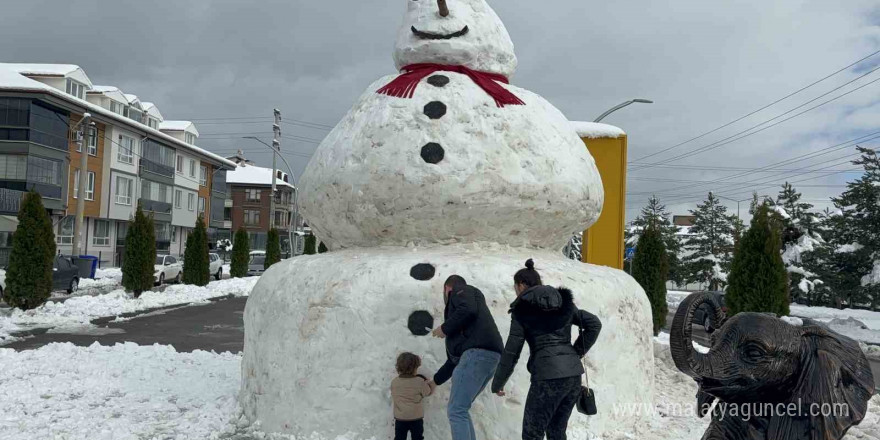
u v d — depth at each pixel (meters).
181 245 48.84
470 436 4.43
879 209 27.16
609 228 10.91
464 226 5.68
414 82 5.99
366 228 5.82
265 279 6.08
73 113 35.19
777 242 11.59
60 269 22.39
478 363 4.45
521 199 5.64
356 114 6.16
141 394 7.01
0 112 31.86
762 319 3.42
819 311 26.84
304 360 5.39
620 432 5.50
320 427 5.27
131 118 42.31
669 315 24.78
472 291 4.61
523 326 4.21
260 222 66.25
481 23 6.43
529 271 4.39
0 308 16.66
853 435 6.02
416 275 5.26
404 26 6.50
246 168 69.81
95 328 13.97
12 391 7.02
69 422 5.84
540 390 4.15
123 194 40.31
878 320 22.97
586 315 4.38
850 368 3.36
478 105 5.84
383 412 5.16
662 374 8.74
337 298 5.32
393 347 5.17
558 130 6.17
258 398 5.73
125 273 19.81
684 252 47.72
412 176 5.52
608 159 10.95
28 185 32.09
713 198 47.44
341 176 5.81
